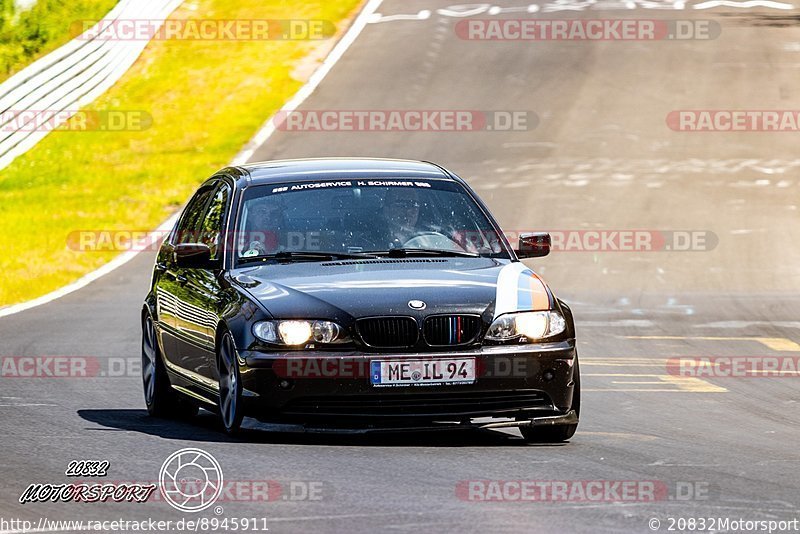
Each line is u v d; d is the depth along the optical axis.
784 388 38.59
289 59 119.44
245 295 27.70
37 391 36.78
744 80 110.44
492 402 26.72
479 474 23.67
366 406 26.34
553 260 69.75
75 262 74.00
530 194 83.81
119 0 130.75
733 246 72.81
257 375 26.39
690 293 62.25
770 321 54.56
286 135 100.94
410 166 32.50
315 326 26.42
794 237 74.75
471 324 26.77
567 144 96.00
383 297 26.83
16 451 26.45
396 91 109.56
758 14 131.00
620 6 132.88
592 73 112.62
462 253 29.84
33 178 96.00
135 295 63.53
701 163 91.38
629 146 95.44
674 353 46.25
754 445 28.22
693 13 130.62
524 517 20.22
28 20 125.56
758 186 86.06
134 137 103.75
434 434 28.81
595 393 37.19
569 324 27.77
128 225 83.69
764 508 21.16
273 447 26.52
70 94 108.56
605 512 20.66
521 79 111.44
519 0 135.88
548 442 27.98
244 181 31.45
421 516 20.23
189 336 30.19
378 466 24.33
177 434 28.70
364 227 30.02
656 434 29.69
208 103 110.12
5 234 81.25
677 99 106.19
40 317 56.66
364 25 128.62
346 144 97.19
